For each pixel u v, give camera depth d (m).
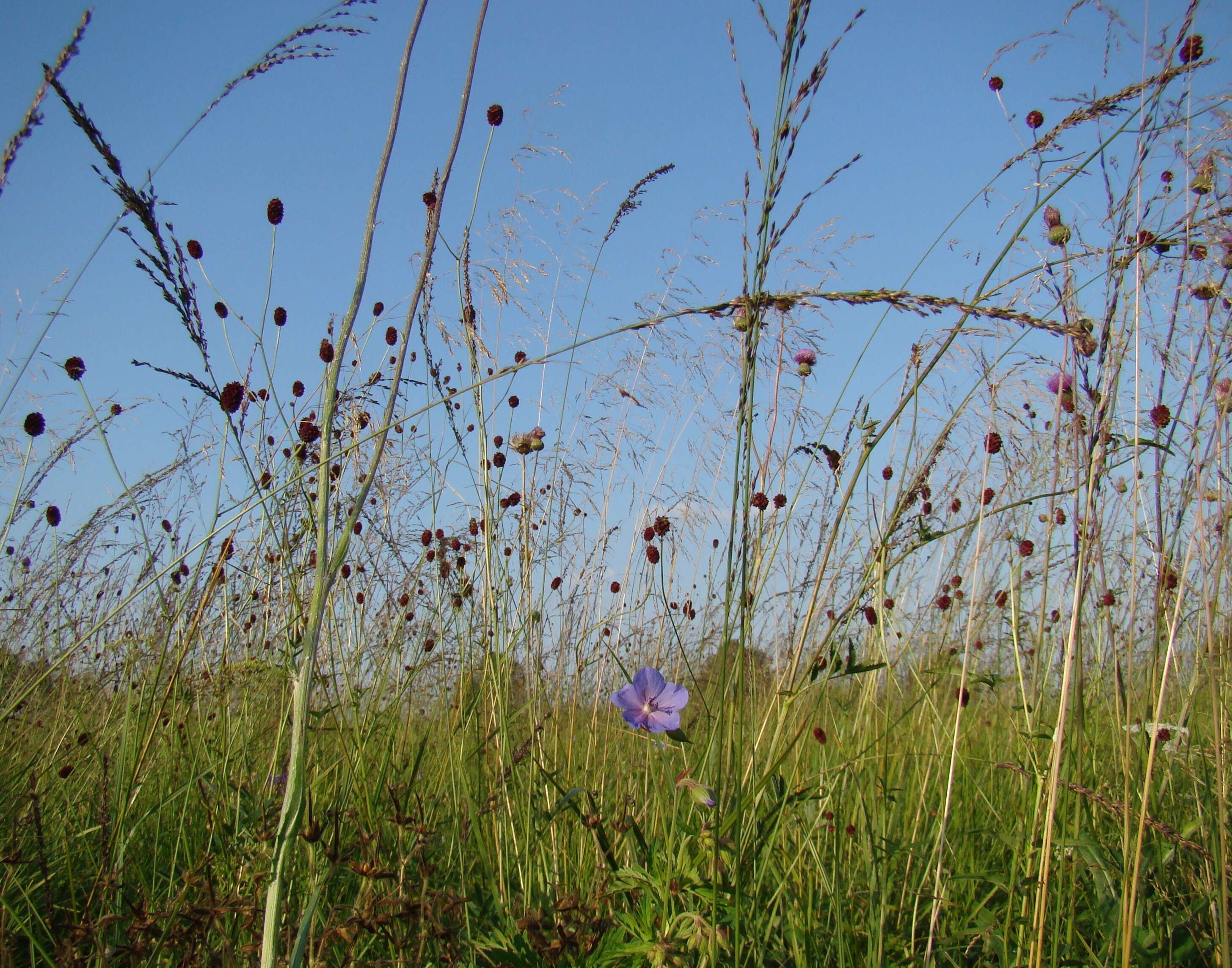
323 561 0.37
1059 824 0.56
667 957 0.43
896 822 0.64
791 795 0.48
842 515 0.47
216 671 0.61
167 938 0.41
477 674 0.69
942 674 0.58
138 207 0.48
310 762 0.58
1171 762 0.58
